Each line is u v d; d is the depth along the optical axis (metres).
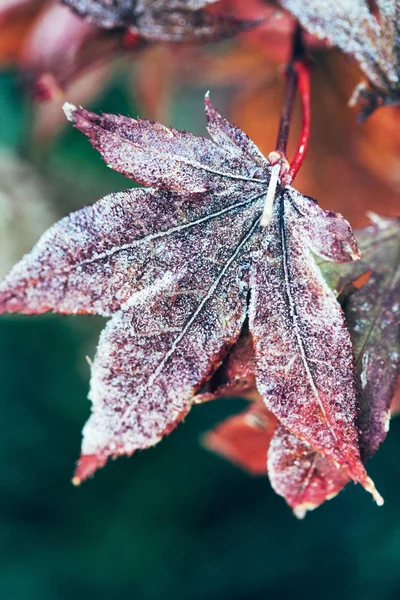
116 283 0.20
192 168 0.20
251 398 0.22
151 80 0.36
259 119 0.30
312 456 0.21
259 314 0.20
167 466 0.50
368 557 0.45
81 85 0.34
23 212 0.39
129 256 0.20
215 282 0.20
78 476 0.20
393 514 0.46
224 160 0.20
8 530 0.48
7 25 0.29
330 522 0.48
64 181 0.44
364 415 0.21
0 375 0.50
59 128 0.37
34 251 0.20
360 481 0.20
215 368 0.20
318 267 0.21
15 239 0.38
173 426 0.20
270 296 0.20
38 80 0.27
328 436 0.20
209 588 0.47
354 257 0.20
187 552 0.49
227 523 0.50
